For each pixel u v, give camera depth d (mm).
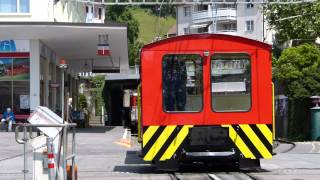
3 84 34031
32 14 34656
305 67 36344
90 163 17812
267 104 14875
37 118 10695
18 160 18953
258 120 14820
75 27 31031
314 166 16328
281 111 38562
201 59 14883
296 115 34969
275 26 64000
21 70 33969
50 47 38844
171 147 14734
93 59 48375
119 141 27891
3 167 16875
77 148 24156
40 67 34938
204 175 14164
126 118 44156
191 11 89375
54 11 37406
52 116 10883
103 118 59844
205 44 14906
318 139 32406
